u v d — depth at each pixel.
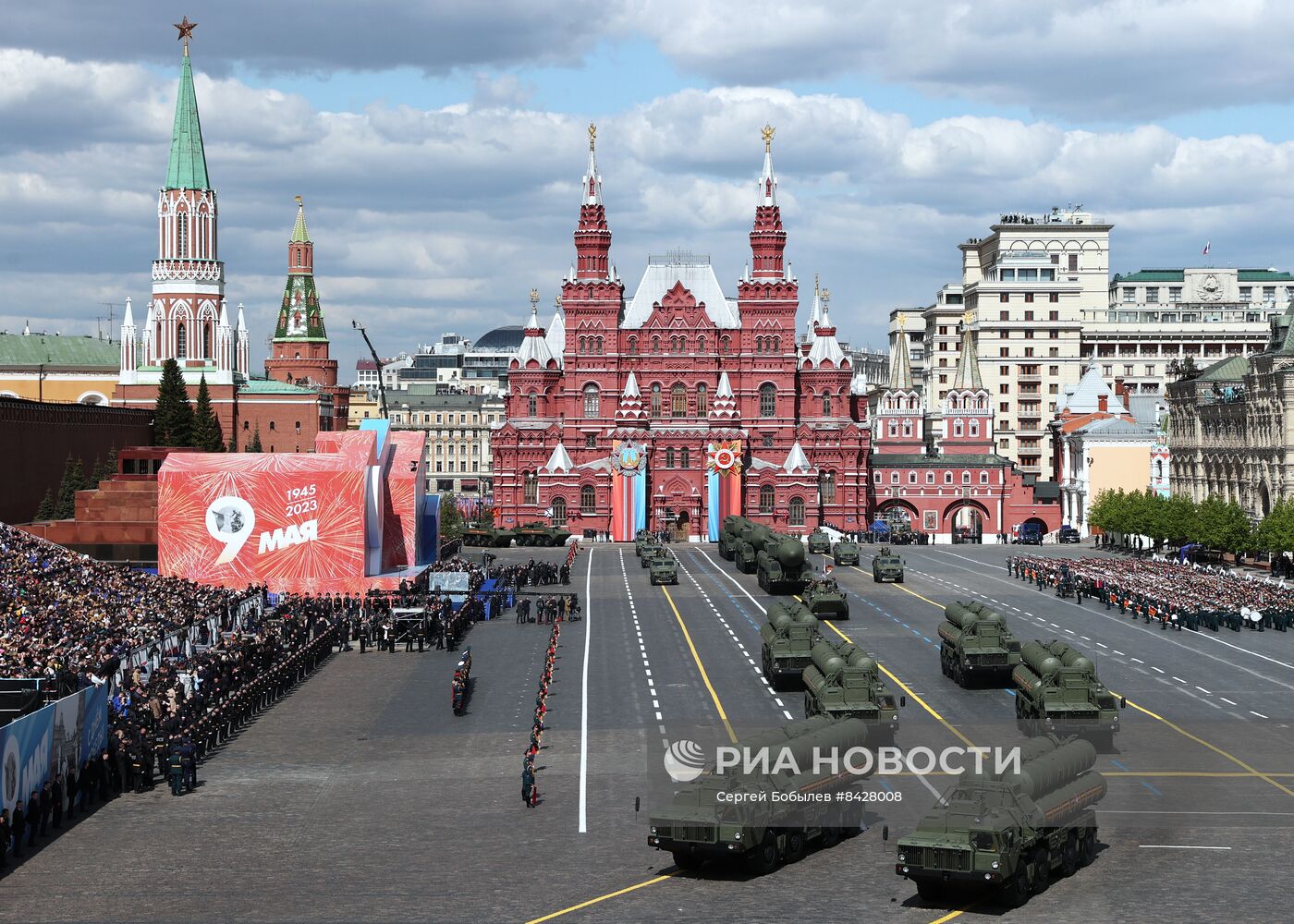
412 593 151.88
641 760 88.44
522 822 75.50
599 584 184.38
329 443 169.75
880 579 180.38
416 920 60.34
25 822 71.56
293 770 87.62
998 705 100.75
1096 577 165.62
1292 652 124.88
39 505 187.25
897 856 68.00
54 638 102.31
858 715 82.81
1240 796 77.19
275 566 159.50
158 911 61.84
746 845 63.47
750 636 137.50
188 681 100.31
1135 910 60.41
